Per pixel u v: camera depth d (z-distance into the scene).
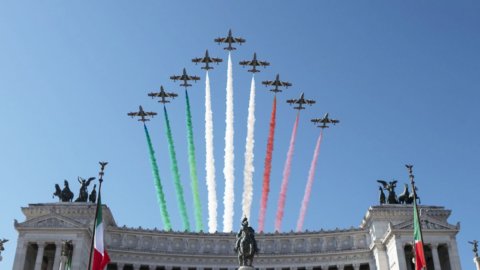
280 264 110.50
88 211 105.38
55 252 96.31
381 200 112.81
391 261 101.06
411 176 67.38
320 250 111.12
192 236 112.06
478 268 87.31
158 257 108.56
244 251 69.62
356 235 110.75
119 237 108.62
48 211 105.44
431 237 98.75
